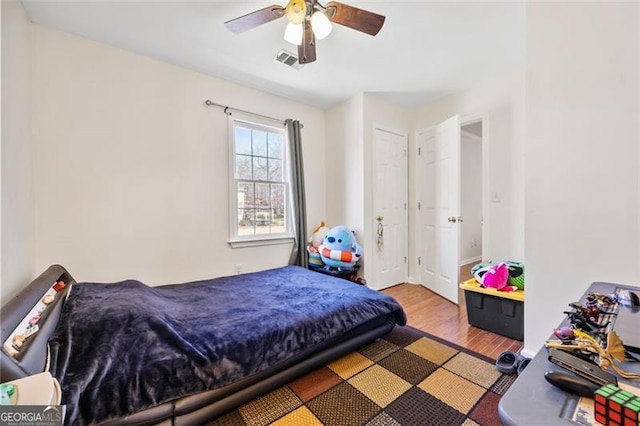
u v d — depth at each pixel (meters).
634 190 1.46
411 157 3.96
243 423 1.32
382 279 3.65
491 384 1.60
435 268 3.49
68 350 1.10
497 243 3.05
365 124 3.45
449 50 2.49
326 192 3.99
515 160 2.90
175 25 2.14
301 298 2.01
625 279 1.49
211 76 2.95
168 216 2.71
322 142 3.97
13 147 1.70
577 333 0.76
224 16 2.04
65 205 2.21
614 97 1.50
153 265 2.63
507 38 2.30
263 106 3.35
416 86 3.24
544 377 0.61
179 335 1.35
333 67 2.79
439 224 3.42
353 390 1.56
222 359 1.33
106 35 2.25
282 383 1.52
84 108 2.28
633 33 1.44
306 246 3.61
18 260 1.74
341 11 1.68
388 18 2.04
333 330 1.72
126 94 2.47
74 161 2.24
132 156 2.51
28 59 1.99
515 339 2.18
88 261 2.31
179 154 2.77
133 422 1.08
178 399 1.20
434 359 1.88
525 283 1.83
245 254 3.23
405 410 1.40
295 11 1.63
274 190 3.51
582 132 1.60
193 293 2.10
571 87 1.62
